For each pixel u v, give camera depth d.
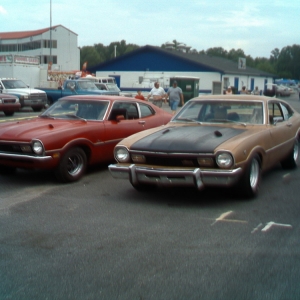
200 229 5.52
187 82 37.88
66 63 71.75
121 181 8.14
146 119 9.62
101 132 8.43
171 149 6.34
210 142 6.42
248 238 5.20
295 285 4.00
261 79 53.69
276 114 8.17
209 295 3.82
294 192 7.32
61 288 3.98
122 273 4.27
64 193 7.30
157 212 6.25
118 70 45.75
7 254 4.77
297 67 121.75
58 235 5.34
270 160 7.44
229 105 7.79
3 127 8.12
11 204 6.66
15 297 3.82
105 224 5.74
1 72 32.81
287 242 5.07
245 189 6.60
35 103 24.11
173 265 4.44
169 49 49.12
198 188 6.22
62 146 7.67
